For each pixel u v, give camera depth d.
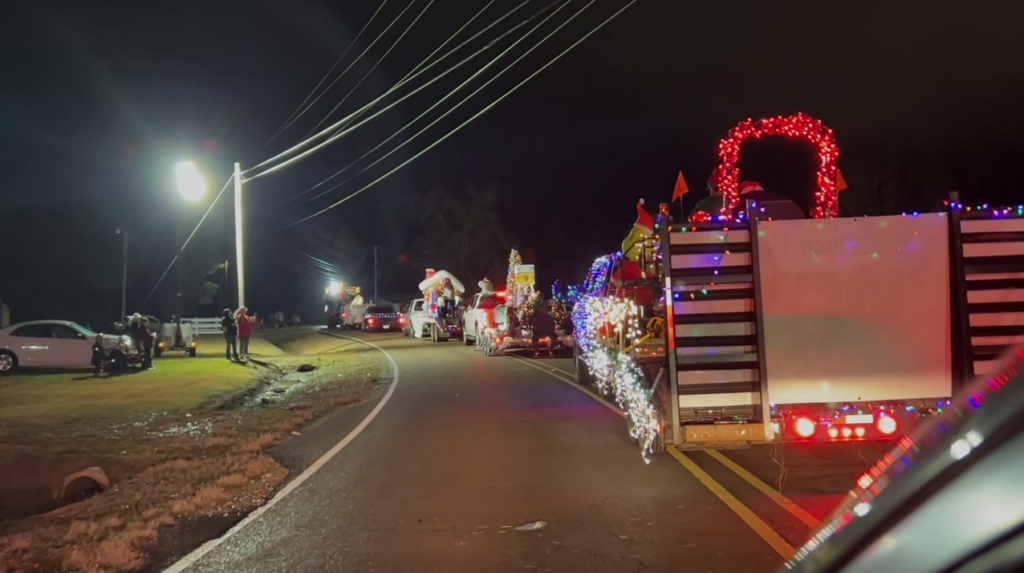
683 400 7.74
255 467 9.51
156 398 16.86
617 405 13.58
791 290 7.70
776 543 6.17
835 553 2.11
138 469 10.15
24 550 6.58
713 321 7.75
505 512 7.27
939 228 7.64
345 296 61.88
